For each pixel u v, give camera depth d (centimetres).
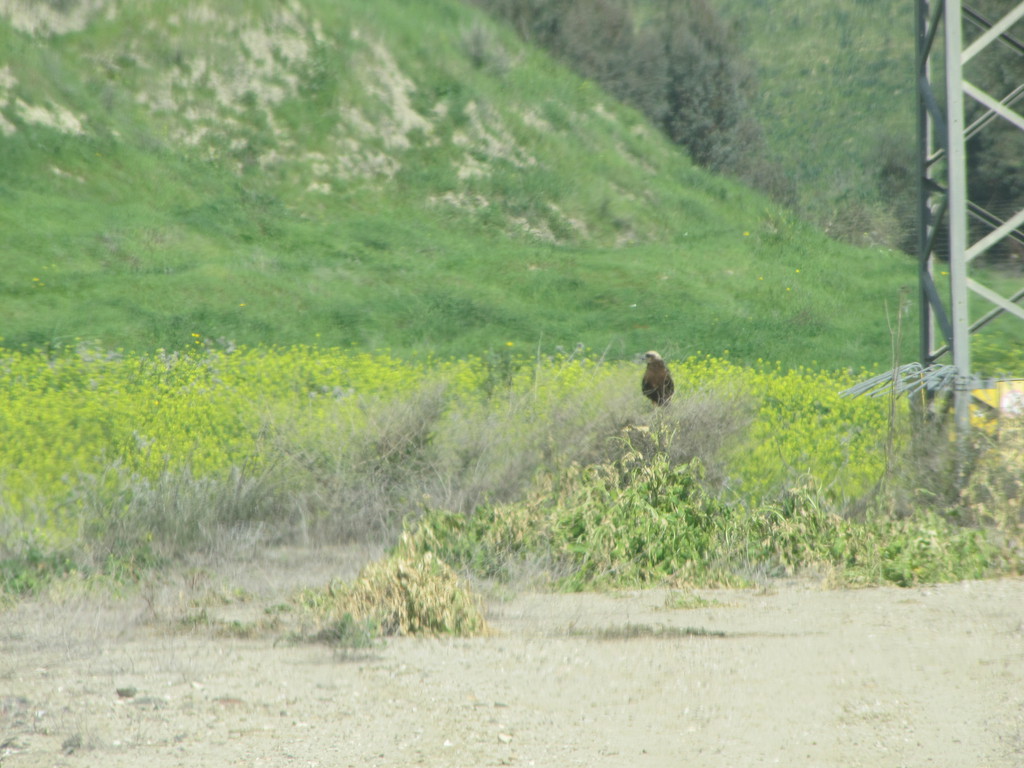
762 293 12125
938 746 1527
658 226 16112
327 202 14712
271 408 4322
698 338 10294
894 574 2991
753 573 3125
